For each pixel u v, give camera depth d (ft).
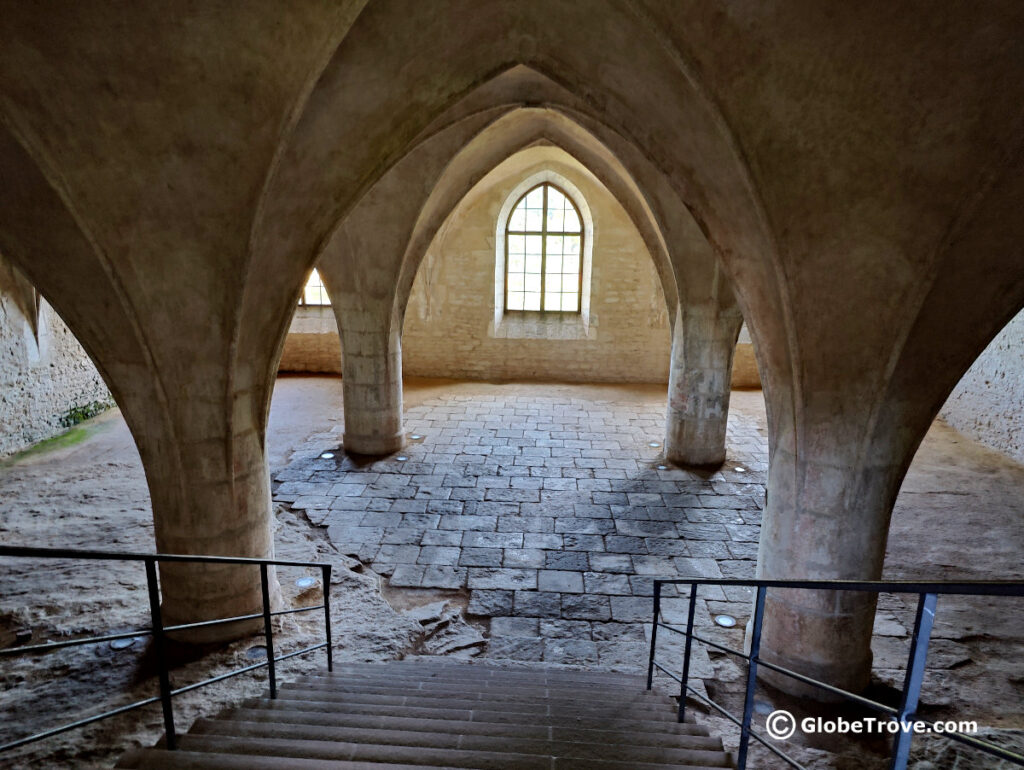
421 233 32.42
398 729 11.78
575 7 13.48
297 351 51.78
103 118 11.31
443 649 18.37
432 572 22.57
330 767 9.26
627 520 26.78
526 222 48.34
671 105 13.99
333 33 11.50
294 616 19.43
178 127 11.84
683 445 32.86
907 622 19.80
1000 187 10.96
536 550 24.21
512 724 11.86
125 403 15.55
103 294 13.67
